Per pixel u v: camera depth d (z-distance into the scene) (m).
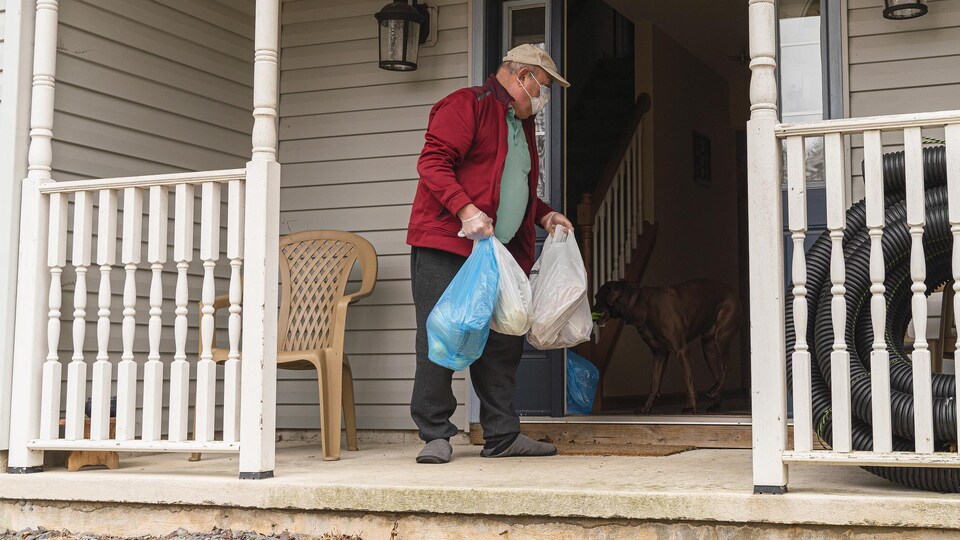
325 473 3.71
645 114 7.89
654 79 8.12
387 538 3.28
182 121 5.13
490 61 5.33
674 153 8.49
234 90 5.47
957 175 2.87
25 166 4.21
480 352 3.88
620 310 5.86
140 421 4.88
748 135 3.03
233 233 3.73
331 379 4.43
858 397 3.14
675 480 3.31
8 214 4.15
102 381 3.94
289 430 5.62
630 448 4.64
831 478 3.37
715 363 6.09
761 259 2.99
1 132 4.20
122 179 3.96
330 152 5.61
